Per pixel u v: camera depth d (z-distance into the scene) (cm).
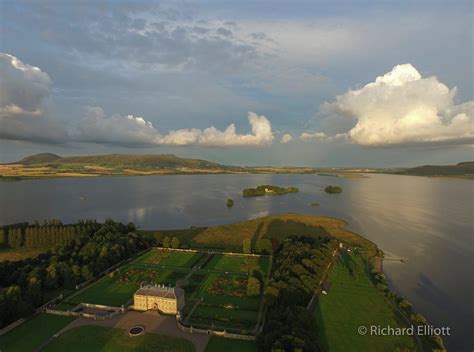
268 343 10925
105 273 18438
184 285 16900
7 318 12950
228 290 16275
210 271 18925
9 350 11381
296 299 14000
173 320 13475
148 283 16975
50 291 16175
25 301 13838
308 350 10544
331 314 13925
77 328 12781
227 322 13288
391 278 18425
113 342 11856
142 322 13275
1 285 16688
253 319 13525
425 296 16225
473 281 18075
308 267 17550
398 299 15138
